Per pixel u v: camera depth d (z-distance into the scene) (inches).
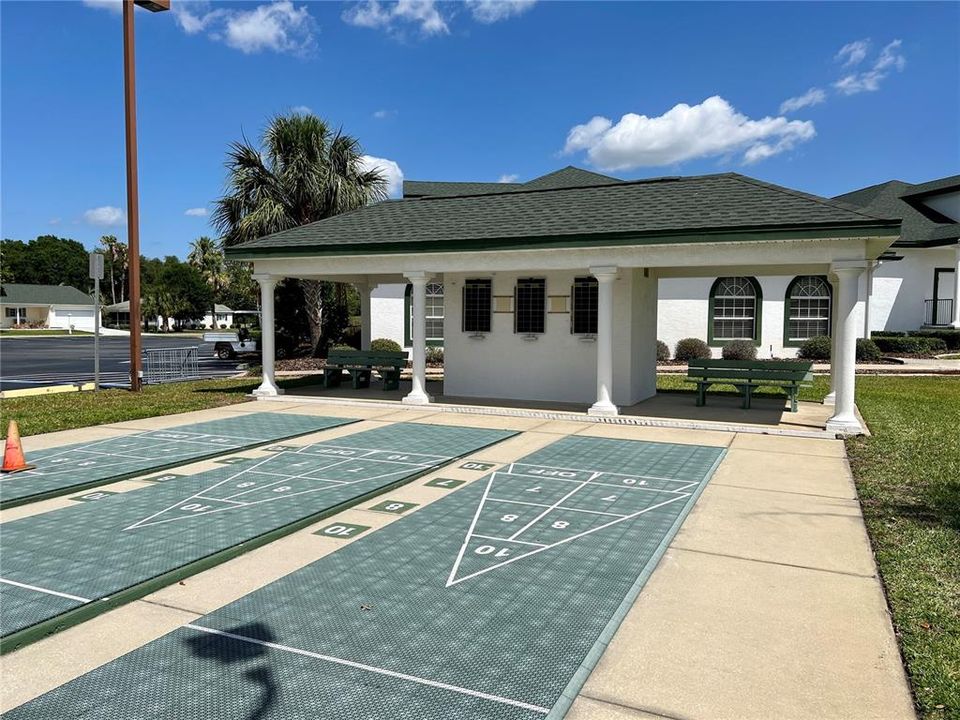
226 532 238.5
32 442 405.1
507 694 137.6
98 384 674.2
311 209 920.9
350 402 571.5
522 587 191.3
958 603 179.2
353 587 191.6
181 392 663.8
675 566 207.0
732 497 283.1
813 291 1015.6
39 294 3508.9
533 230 488.7
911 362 927.0
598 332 482.6
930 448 375.9
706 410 530.3
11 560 212.4
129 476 320.2
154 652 155.3
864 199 1250.6
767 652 155.0
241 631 165.5
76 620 171.5
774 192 473.4
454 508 268.5
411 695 137.3
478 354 600.1
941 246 1041.5
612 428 454.0
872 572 201.8
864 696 137.3
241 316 3555.6
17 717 130.3
